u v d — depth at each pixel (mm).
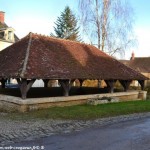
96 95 17312
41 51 15898
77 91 21109
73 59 17281
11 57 15812
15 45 17266
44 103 14109
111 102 17453
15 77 13086
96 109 14289
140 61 54312
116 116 13109
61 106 15023
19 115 12297
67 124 10648
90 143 7918
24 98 13320
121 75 18953
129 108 15430
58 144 7699
